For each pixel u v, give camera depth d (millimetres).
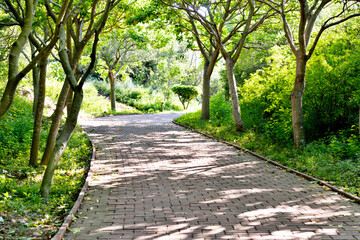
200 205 5820
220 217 5215
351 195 6109
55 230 4648
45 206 5660
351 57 10234
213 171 8547
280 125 11500
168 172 8430
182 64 41375
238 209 5594
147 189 6863
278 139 11969
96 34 5926
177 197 6305
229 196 6359
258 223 4945
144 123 21609
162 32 21016
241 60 22859
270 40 17938
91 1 9516
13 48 5168
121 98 39188
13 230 4352
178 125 20531
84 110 27109
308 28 10547
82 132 15562
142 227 4797
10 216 4859
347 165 7781
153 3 14016
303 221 5012
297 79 10172
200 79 48375
